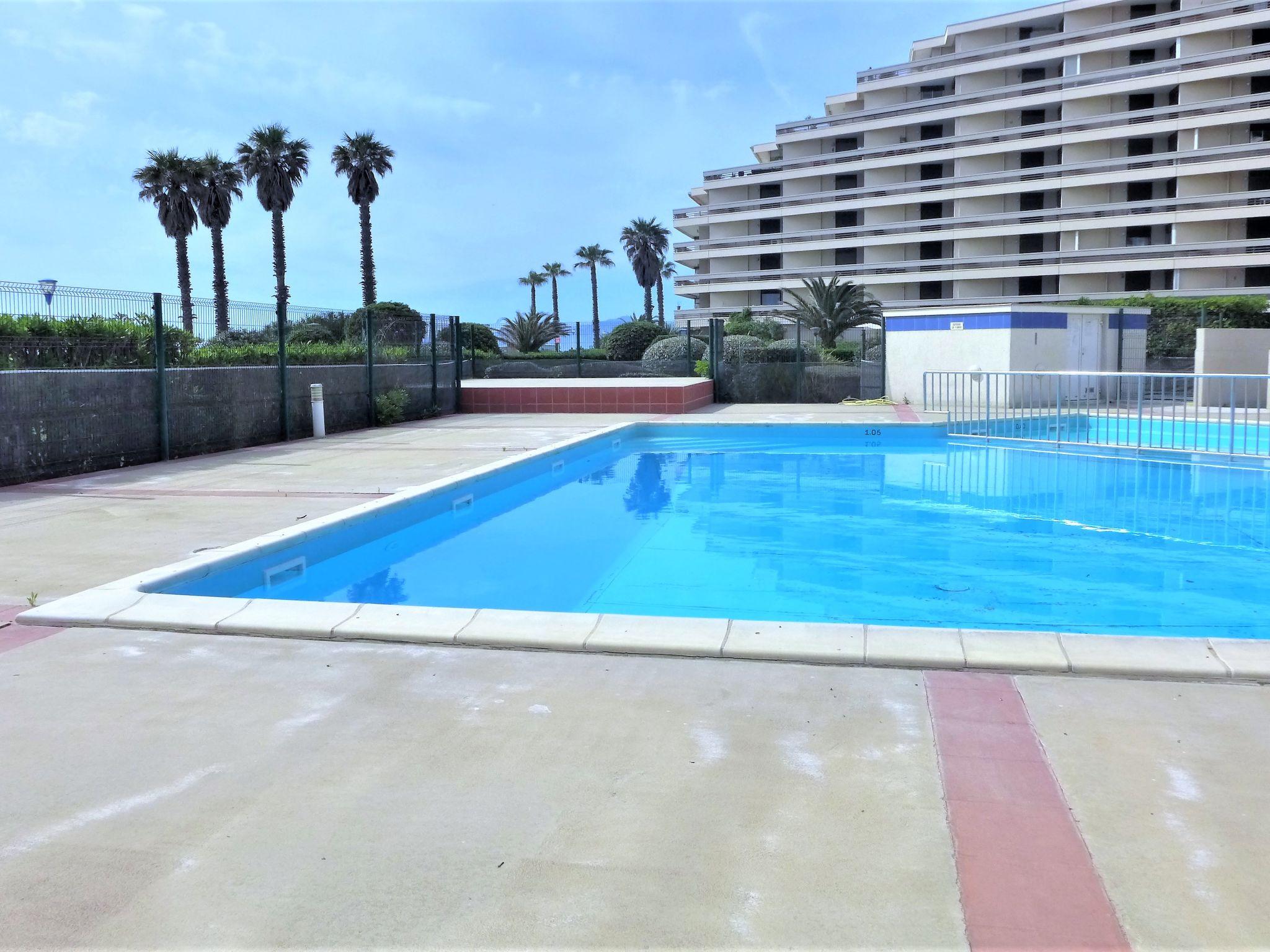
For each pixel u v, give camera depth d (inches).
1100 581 266.7
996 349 788.6
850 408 818.2
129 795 116.9
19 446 391.9
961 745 128.9
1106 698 145.7
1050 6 2701.8
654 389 788.0
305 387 597.3
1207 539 322.0
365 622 185.2
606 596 253.4
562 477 479.8
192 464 459.5
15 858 102.1
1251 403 749.9
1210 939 86.5
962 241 2822.3
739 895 94.1
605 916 90.9
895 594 254.1
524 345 1881.2
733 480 466.3
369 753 128.7
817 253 3137.3
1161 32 2493.8
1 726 138.9
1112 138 2556.6
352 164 1973.4
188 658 170.2
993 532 335.9
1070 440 591.8
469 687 154.2
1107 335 850.8
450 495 389.4
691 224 3491.6
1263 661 156.3
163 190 1689.2
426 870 99.3
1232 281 2433.6
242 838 106.1
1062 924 88.8
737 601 248.2
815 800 113.7
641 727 136.9
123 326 453.1
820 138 3149.6
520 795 115.8
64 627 189.2
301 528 290.7
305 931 89.1
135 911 92.4
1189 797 113.1
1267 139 2401.6
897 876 96.8
